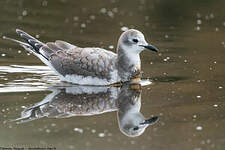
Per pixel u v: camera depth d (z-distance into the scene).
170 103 14.59
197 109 14.15
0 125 12.98
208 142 12.18
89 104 14.50
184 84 16.20
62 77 16.48
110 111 14.10
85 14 24.62
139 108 14.26
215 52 19.62
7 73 16.98
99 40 20.78
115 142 12.16
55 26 22.67
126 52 16.50
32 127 12.94
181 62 18.50
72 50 16.69
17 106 14.17
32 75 16.92
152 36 21.64
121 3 26.47
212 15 24.56
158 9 25.33
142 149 11.73
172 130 12.88
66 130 12.79
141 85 16.27
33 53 17.27
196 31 22.45
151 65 18.22
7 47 19.70
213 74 17.11
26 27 22.28
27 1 26.42
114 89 15.93
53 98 14.87
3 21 23.03
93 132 12.70
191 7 25.69
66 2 26.56
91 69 16.20
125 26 22.84
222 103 14.53
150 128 13.01
